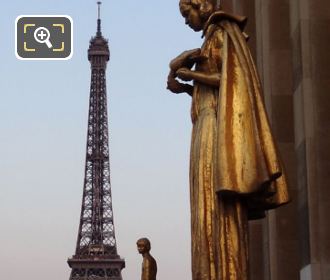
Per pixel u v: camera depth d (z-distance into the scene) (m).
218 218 23.81
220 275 23.50
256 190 23.00
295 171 47.47
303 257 40.31
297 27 42.62
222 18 25.59
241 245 23.67
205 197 24.39
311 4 41.72
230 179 22.88
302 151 40.69
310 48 41.25
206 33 25.89
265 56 49.62
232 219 23.75
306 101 40.62
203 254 24.12
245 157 23.05
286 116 48.47
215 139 24.20
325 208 39.19
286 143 48.03
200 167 24.59
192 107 25.78
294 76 43.06
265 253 49.41
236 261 23.52
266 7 50.09
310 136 40.09
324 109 40.47
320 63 41.06
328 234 38.84
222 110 23.56
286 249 46.44
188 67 26.39
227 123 23.41
